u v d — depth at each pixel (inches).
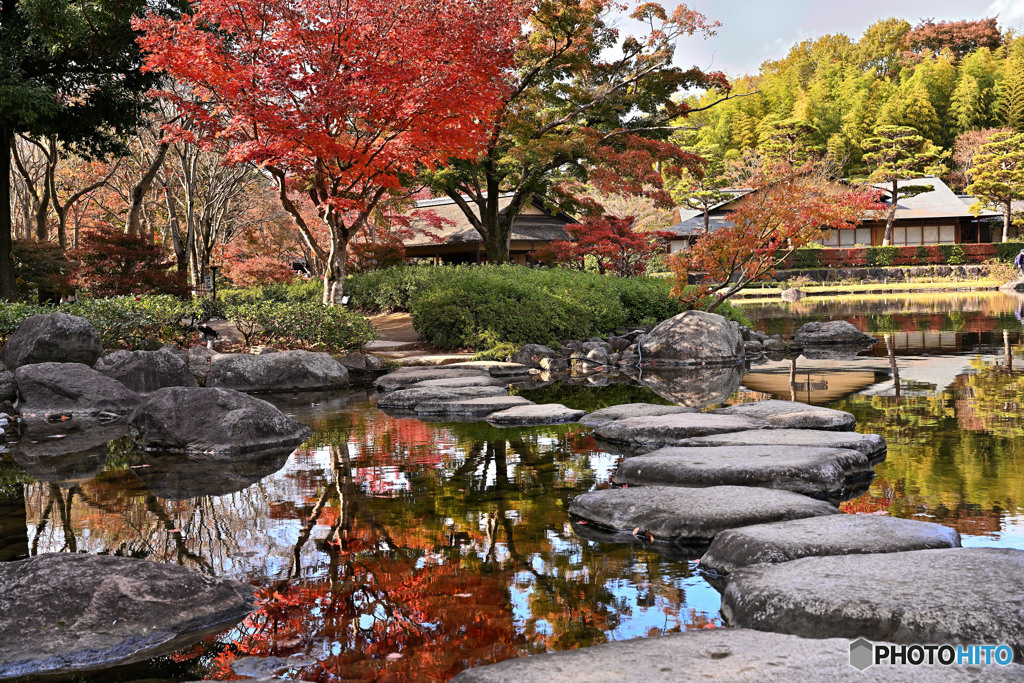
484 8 516.1
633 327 713.6
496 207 934.4
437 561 159.9
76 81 710.5
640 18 831.1
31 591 129.5
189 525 187.3
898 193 2102.6
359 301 865.5
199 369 488.1
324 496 212.2
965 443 256.2
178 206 1286.9
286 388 448.1
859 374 454.0
